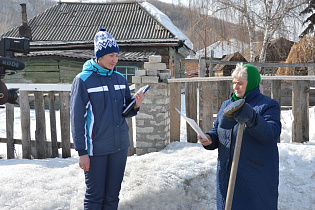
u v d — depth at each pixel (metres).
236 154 2.05
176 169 3.62
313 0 15.70
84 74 2.53
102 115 2.55
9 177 3.48
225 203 2.26
